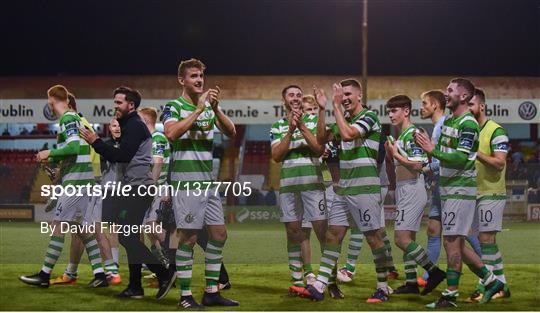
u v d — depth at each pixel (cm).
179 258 641
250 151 2655
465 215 640
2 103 2164
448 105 646
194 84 639
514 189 1850
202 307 641
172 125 618
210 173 645
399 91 2142
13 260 1015
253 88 2188
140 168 681
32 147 2647
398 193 704
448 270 645
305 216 743
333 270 698
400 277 846
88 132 666
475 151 641
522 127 2578
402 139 706
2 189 2023
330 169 898
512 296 710
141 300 677
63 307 642
